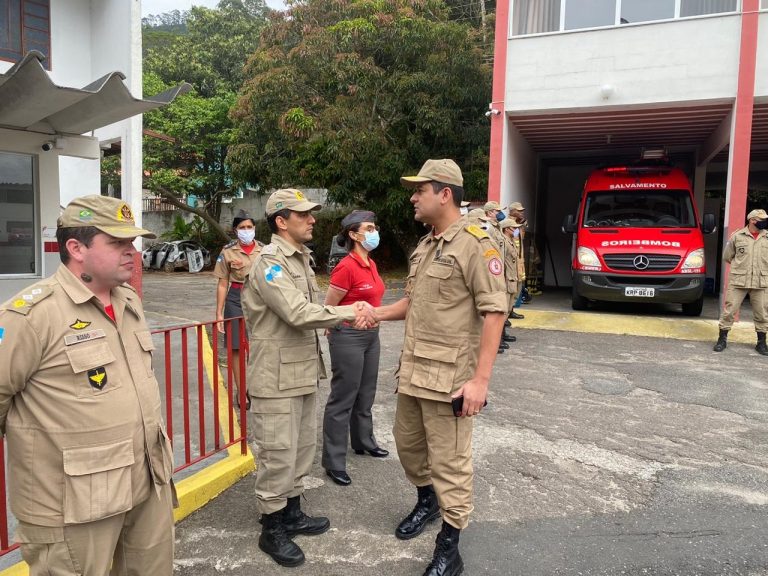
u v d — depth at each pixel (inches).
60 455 66.4
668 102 368.5
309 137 531.8
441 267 102.2
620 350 291.7
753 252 280.4
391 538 117.0
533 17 395.2
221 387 207.0
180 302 462.9
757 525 122.0
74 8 306.7
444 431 102.3
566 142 499.5
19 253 270.2
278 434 106.7
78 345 67.3
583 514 127.0
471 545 114.5
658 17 369.4
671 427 181.3
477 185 553.0
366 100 537.3
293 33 577.3
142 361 75.5
